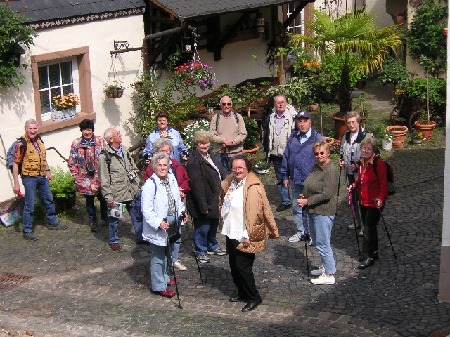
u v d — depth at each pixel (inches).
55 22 512.4
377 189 383.6
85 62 540.1
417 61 735.7
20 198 472.4
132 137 580.1
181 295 369.4
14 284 392.2
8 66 476.1
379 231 441.4
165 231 354.9
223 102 481.4
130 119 577.6
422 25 717.3
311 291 365.1
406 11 777.6
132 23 566.3
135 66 574.2
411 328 319.9
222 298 363.9
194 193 395.9
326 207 363.3
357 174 409.1
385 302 348.8
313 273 383.6
